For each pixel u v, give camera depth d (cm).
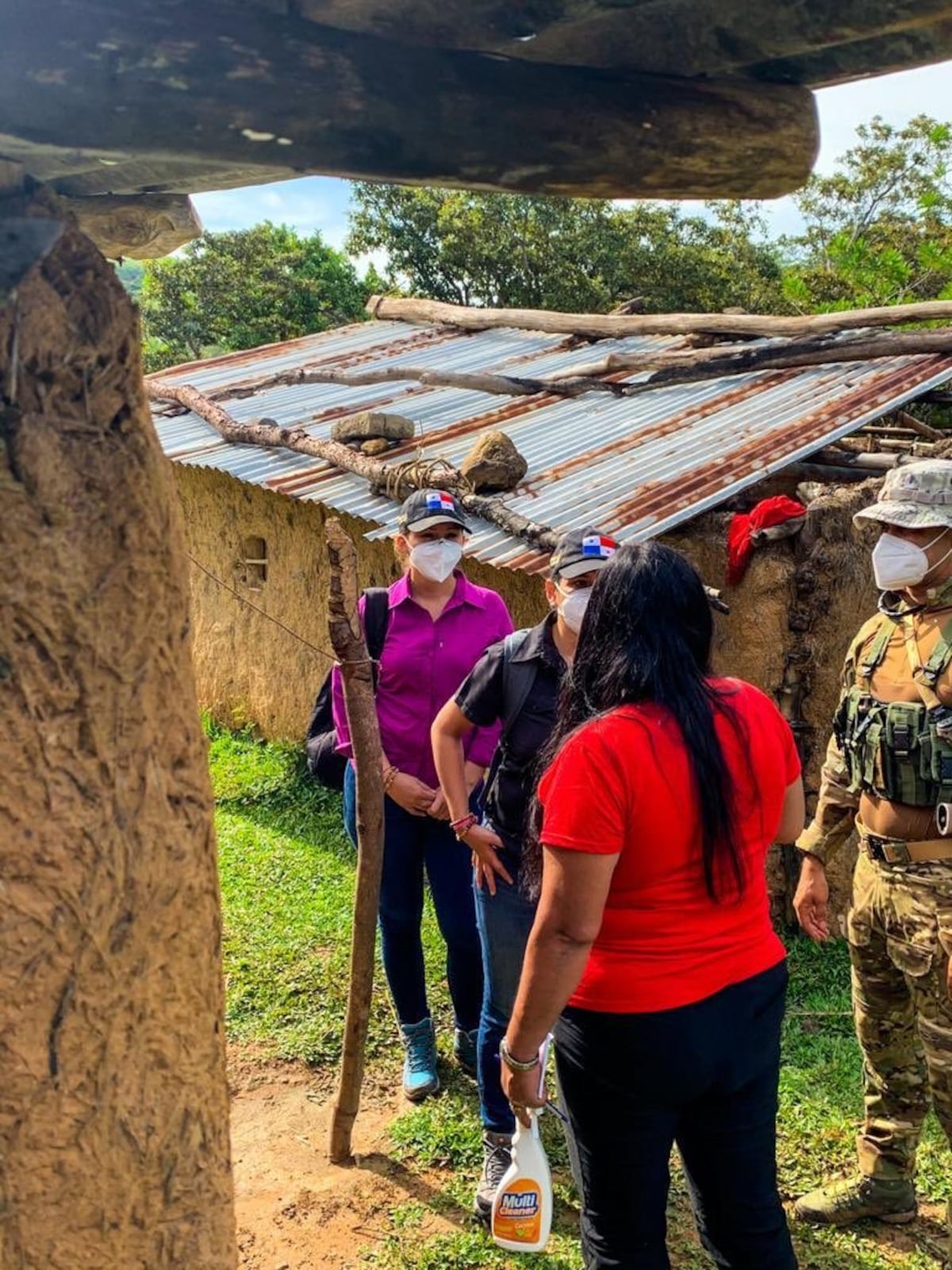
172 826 160
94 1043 153
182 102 129
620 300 2514
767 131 156
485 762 370
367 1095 415
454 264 2505
